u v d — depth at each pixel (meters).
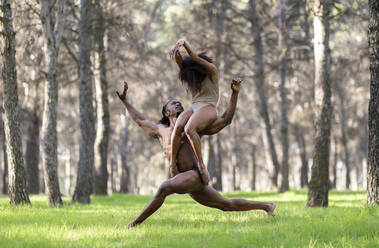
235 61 44.72
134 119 11.72
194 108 10.55
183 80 10.73
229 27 44.81
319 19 20.66
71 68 36.34
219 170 57.03
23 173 18.86
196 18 45.31
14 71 18.73
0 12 18.39
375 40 15.92
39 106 41.56
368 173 16.02
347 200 24.50
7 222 11.62
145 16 50.38
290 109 55.66
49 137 21.84
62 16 22.12
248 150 88.69
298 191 39.62
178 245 7.93
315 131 20.61
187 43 10.17
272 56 48.97
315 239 8.68
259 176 111.69
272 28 45.12
